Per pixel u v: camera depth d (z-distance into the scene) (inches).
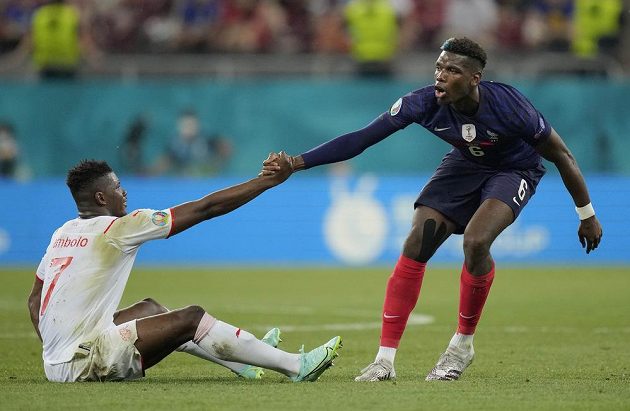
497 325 1478.8
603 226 2920.8
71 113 3029.0
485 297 927.0
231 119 3046.3
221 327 851.4
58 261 853.2
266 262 2906.0
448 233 942.4
